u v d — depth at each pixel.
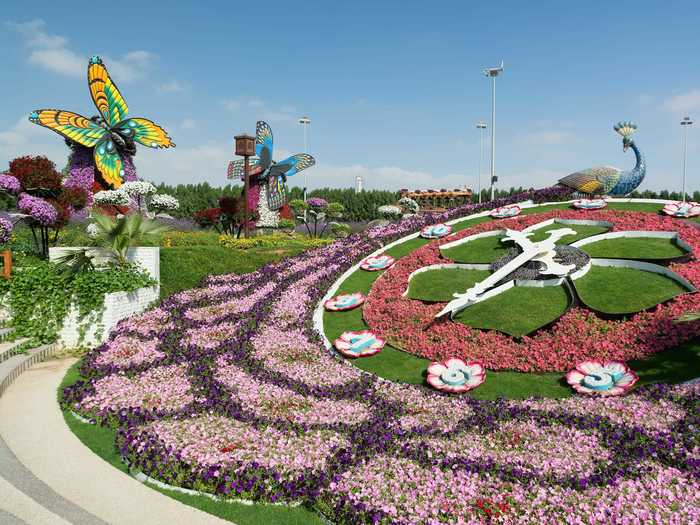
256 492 7.67
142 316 18.58
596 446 8.80
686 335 12.97
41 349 16.06
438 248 22.89
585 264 17.83
